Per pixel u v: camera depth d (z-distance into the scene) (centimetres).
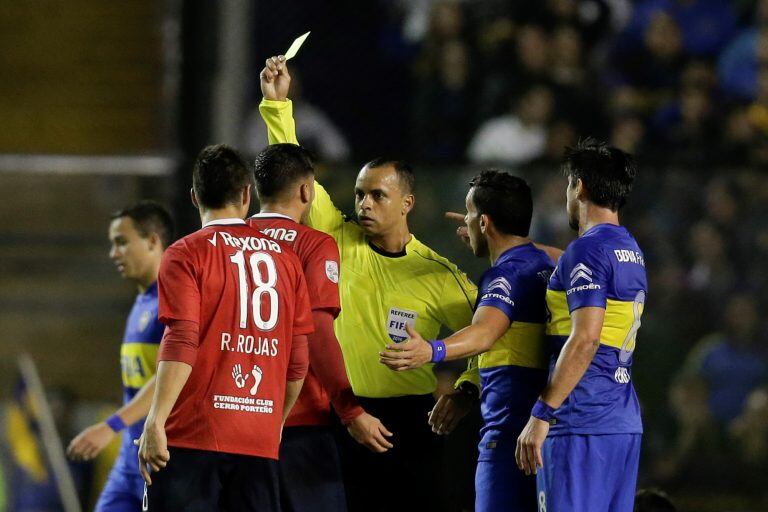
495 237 1608
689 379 2569
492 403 1580
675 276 2584
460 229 1769
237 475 1416
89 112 2750
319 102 2917
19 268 2703
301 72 2903
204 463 1394
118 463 1961
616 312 1483
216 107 2517
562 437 1473
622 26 3180
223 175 1456
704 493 2550
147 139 2748
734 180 2586
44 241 2706
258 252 1445
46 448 2345
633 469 1524
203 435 1393
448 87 3002
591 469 1470
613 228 1504
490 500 1559
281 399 1447
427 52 2998
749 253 2581
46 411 2361
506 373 1566
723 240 2583
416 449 1681
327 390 1504
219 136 2530
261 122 2748
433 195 2464
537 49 3072
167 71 2731
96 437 1811
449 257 2436
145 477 1364
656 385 2573
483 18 3061
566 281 1472
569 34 3108
